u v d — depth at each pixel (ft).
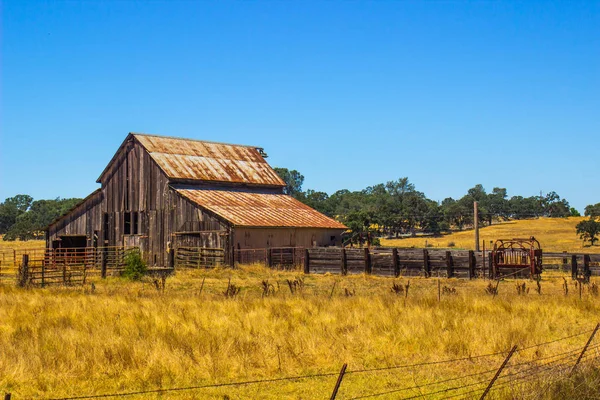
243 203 163.02
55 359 45.47
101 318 62.54
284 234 156.04
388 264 123.95
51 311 68.54
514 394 37.11
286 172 452.35
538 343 52.80
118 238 167.22
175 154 169.58
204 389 40.83
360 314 63.87
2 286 101.86
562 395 37.27
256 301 74.74
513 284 106.01
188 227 152.15
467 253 117.60
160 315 63.82
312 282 113.19
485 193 527.81
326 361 47.83
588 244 287.48
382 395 40.04
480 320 60.54
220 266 138.51
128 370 43.65
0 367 43.21
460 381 42.83
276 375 44.37
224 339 52.01
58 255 169.68
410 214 362.94
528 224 395.14
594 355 47.88
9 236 402.11
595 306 71.67
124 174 167.84
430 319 60.54
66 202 513.45
